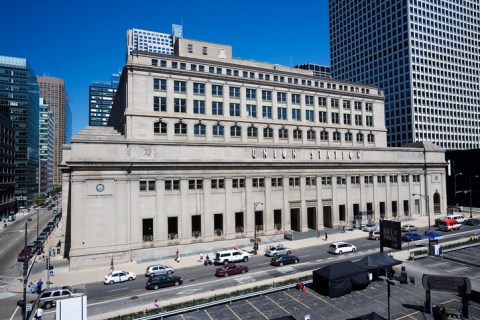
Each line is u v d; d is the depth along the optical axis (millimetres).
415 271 38188
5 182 124500
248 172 59781
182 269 45500
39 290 36844
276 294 31969
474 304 29094
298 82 77500
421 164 82000
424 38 140875
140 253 50594
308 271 41562
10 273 46938
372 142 84812
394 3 145250
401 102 139750
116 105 83062
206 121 64375
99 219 48469
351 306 28891
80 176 47938
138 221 50938
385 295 31125
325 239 60000
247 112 69062
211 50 75375
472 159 101688
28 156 163000
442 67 144250
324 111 78562
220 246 56125
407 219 78688
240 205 58875
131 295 35969
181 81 63250
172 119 61344
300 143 74125
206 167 56156
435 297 30688
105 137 50406
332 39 184125
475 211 93000
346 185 70938
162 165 52656
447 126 142625
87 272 45406
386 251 50812
